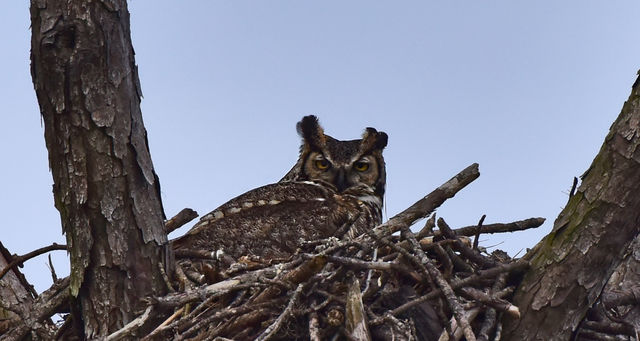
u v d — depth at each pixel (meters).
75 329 11.55
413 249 10.42
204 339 10.54
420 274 10.41
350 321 10.20
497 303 10.26
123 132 11.21
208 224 14.27
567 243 10.30
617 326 10.90
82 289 11.34
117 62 11.15
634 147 9.88
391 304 10.83
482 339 10.14
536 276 10.48
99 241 11.27
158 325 11.33
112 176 11.20
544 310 10.39
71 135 11.08
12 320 12.30
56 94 10.98
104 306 11.29
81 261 11.32
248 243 14.16
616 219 10.06
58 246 12.62
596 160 10.25
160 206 11.66
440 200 12.01
